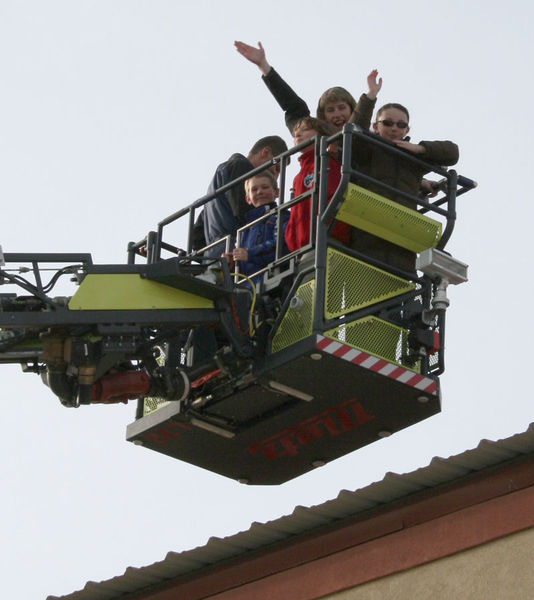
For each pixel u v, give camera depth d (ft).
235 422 137.08
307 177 131.44
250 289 131.44
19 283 124.47
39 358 129.39
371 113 133.90
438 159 131.64
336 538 110.93
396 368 126.11
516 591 99.60
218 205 141.38
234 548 115.03
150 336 130.82
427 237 130.41
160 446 142.00
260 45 148.77
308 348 123.24
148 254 146.30
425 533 105.81
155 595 120.67
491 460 102.99
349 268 127.34
